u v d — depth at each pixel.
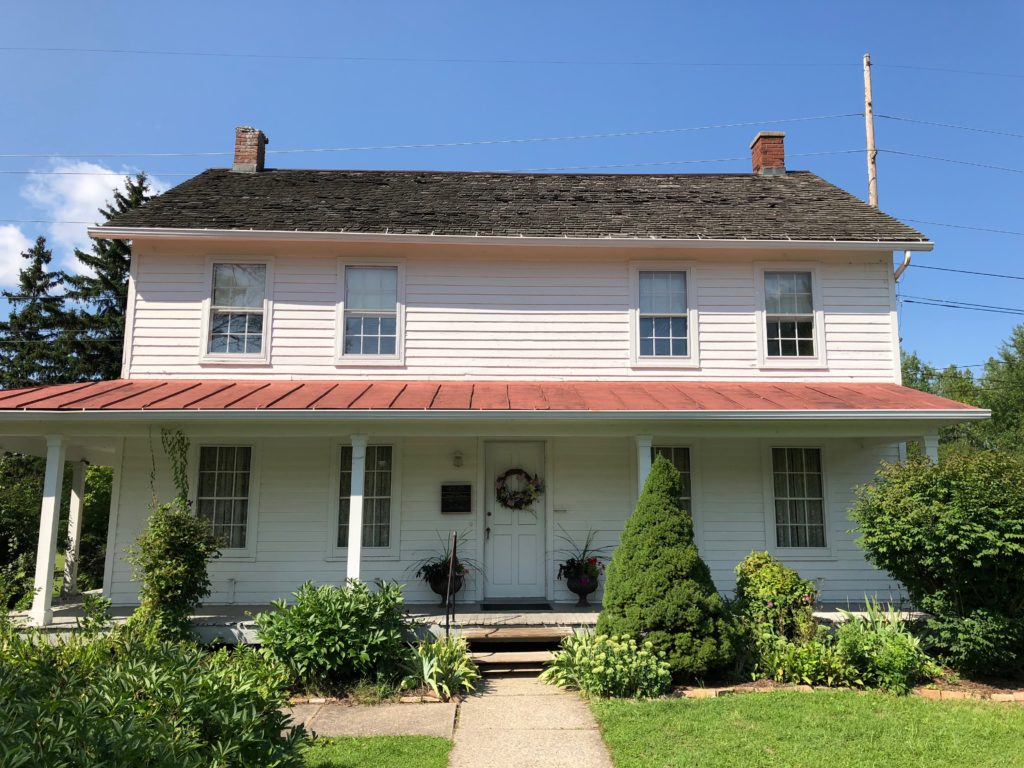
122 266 33.88
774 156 15.77
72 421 9.39
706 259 12.45
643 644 7.96
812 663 8.02
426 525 11.45
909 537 8.30
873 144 20.89
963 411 9.80
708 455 11.95
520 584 11.43
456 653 8.30
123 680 3.82
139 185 35.53
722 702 7.27
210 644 8.77
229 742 3.84
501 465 11.79
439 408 9.61
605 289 12.35
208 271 11.95
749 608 8.70
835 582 11.61
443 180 14.77
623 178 15.29
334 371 11.88
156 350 11.73
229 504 11.37
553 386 11.61
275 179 14.30
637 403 10.22
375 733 6.57
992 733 6.36
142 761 3.18
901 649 7.91
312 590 8.48
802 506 11.91
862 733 6.35
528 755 6.03
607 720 6.75
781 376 12.17
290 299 11.99
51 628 9.07
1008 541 7.89
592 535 11.53
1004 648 8.04
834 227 12.72
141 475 11.20
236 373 11.73
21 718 3.08
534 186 14.63
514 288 12.28
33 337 33.69
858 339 12.30
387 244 11.99
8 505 13.50
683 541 8.41
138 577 8.91
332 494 11.45
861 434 10.20
